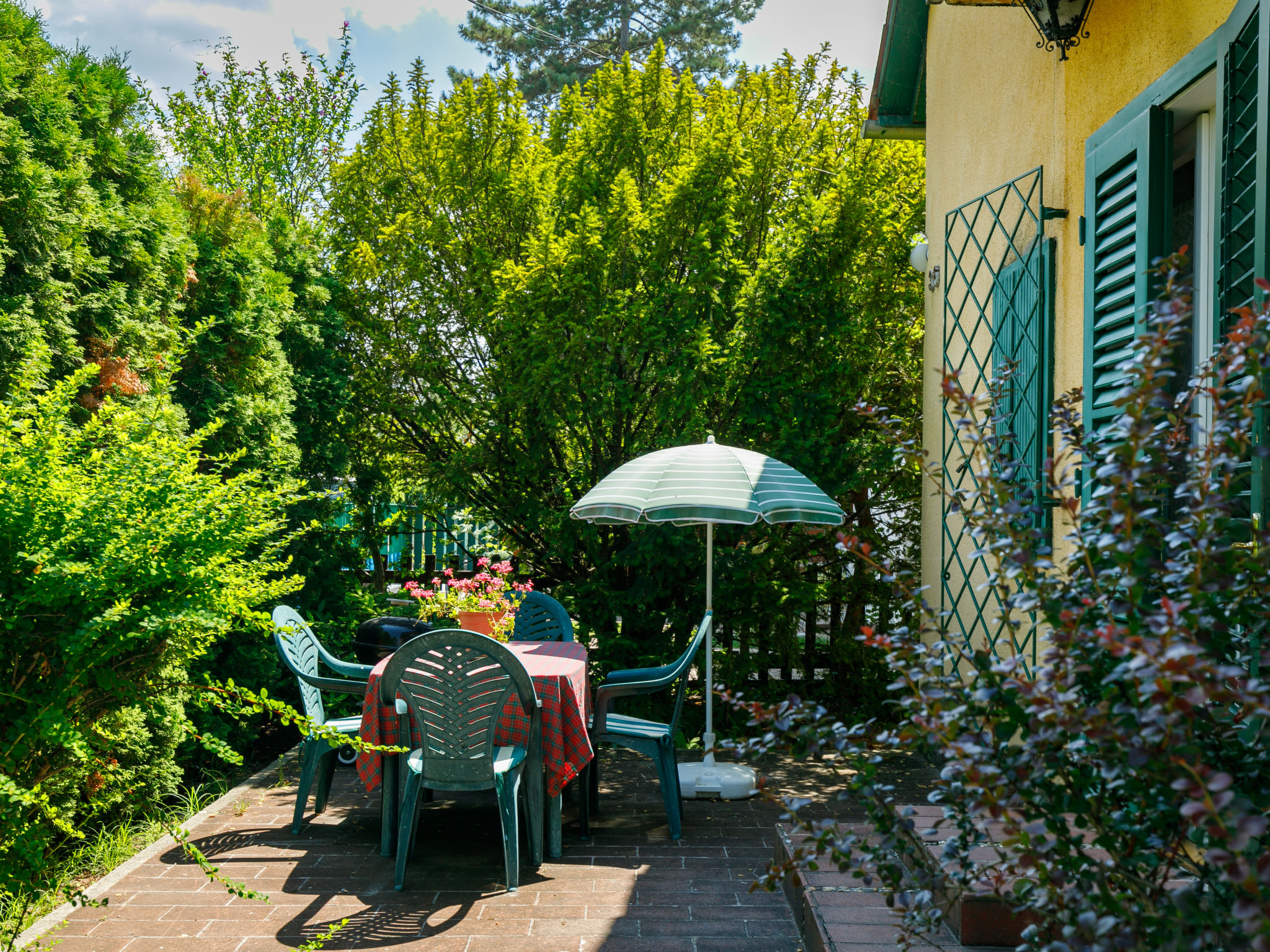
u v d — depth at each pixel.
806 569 8.27
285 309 7.50
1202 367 1.85
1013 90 5.18
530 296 7.27
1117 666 1.67
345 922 3.55
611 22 22.84
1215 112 3.38
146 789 5.06
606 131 8.21
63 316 4.87
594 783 5.23
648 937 3.54
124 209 5.55
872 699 7.92
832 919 3.24
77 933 3.54
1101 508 1.75
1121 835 1.73
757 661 7.74
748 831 4.91
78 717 2.88
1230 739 1.67
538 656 5.05
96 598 2.70
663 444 7.39
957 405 2.06
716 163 7.22
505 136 8.36
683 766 5.71
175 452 3.08
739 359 7.26
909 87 7.45
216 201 7.19
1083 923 1.52
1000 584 1.97
